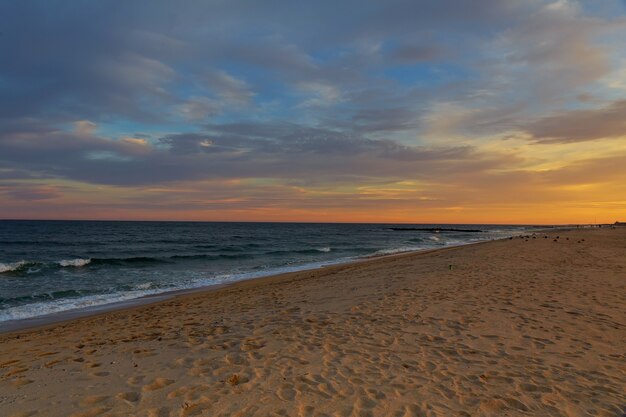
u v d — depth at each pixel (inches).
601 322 263.4
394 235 2930.6
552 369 184.4
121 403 141.5
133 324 305.9
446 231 4008.4
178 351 208.1
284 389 157.1
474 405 147.4
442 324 260.4
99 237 2047.2
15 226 3435.0
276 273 732.0
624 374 179.3
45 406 138.3
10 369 184.7
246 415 134.5
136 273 749.9
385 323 264.8
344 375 173.6
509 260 663.8
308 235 2775.6
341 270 679.7
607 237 1603.1
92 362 191.8
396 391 158.1
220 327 266.2
